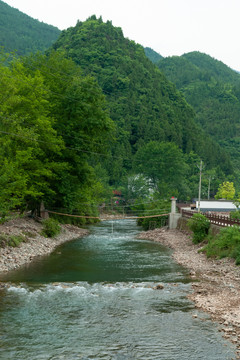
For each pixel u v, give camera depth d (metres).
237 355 11.59
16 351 11.62
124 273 24.25
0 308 15.84
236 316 15.09
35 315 15.03
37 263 26.86
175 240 42.56
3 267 24.05
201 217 37.09
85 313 15.44
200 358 11.35
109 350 11.82
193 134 193.88
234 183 178.38
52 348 11.90
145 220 62.50
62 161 43.50
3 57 33.56
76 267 26.00
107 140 47.84
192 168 161.00
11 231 32.25
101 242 42.28
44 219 44.09
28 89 34.88
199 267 26.09
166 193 97.50
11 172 28.05
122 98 178.25
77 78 43.09
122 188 119.88
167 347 12.11
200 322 14.48
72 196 45.16
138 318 14.91
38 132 36.00
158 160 119.94
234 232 28.39
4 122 29.28
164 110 192.00
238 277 22.09
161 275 23.64
